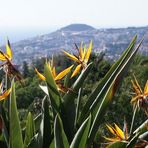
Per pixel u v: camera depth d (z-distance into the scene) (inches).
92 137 89.7
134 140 87.0
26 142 97.2
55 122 85.6
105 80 94.6
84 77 95.8
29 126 98.0
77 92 95.5
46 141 93.1
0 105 94.3
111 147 87.7
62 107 94.3
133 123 101.8
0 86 92.7
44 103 93.4
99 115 89.4
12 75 97.0
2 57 96.9
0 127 88.2
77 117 96.2
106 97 89.0
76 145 84.8
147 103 102.7
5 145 94.5
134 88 104.4
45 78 93.6
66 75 99.9
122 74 89.1
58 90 95.3
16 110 88.0
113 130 102.3
